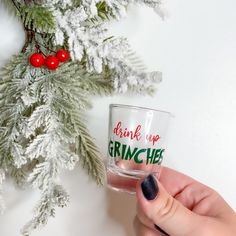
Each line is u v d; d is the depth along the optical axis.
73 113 0.26
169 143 0.31
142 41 0.31
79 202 0.32
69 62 0.26
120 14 0.24
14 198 0.32
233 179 0.31
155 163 0.26
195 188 0.30
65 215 0.33
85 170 0.32
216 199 0.29
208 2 0.30
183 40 0.31
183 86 0.31
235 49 0.31
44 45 0.26
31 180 0.23
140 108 0.25
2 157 0.25
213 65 0.31
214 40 0.31
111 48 0.23
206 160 0.31
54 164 0.24
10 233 0.32
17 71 0.25
